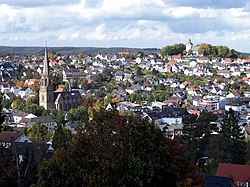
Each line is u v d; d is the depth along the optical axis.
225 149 102.38
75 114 188.25
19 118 187.12
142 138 36.41
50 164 36.44
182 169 36.59
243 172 77.25
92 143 36.78
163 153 36.38
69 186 35.66
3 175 44.06
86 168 35.84
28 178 44.88
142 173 34.56
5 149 51.69
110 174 34.59
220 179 70.00
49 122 178.50
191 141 108.38
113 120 37.97
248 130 141.62
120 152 35.56
